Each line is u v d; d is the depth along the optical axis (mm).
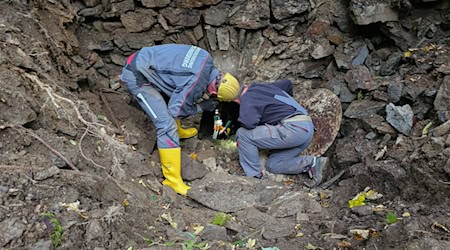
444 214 2957
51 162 2826
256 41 4730
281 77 4746
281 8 4570
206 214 3338
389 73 4418
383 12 4312
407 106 3930
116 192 2996
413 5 4406
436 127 3693
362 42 4633
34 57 3471
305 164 3877
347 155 3980
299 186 3904
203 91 3625
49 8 4016
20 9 3697
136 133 3906
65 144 3076
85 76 4145
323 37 4680
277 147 3863
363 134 4094
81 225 2473
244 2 4605
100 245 2443
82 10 4398
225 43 4719
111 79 4570
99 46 4516
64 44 4027
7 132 2807
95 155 3252
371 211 3213
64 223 2420
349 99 4438
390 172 3432
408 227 2711
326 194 3662
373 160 3738
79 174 2799
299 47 4703
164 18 4609
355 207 3287
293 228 3129
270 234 3045
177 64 3553
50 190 2578
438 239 2584
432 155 3336
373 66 4578
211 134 4691
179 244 2686
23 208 2383
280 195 3553
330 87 4574
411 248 2455
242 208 3404
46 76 3441
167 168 3623
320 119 4246
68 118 3281
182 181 3674
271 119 3820
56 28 3994
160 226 2947
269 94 3863
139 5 4562
